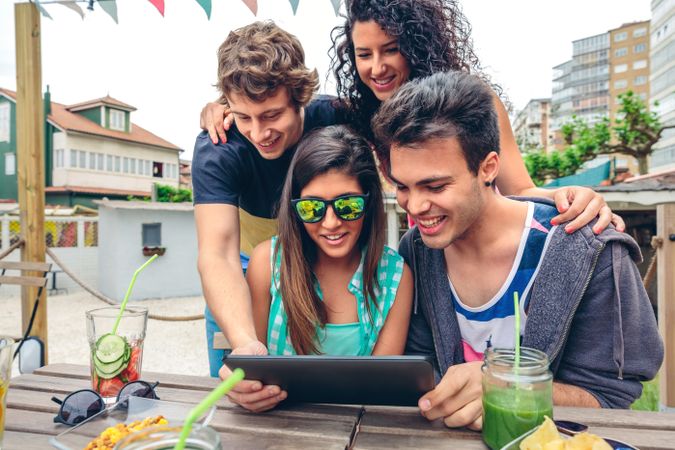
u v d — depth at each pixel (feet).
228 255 6.20
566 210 4.96
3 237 39.06
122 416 3.85
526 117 262.26
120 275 35.14
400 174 4.36
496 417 3.33
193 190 6.72
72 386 4.84
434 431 3.70
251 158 6.77
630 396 4.62
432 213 4.41
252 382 3.93
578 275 4.68
